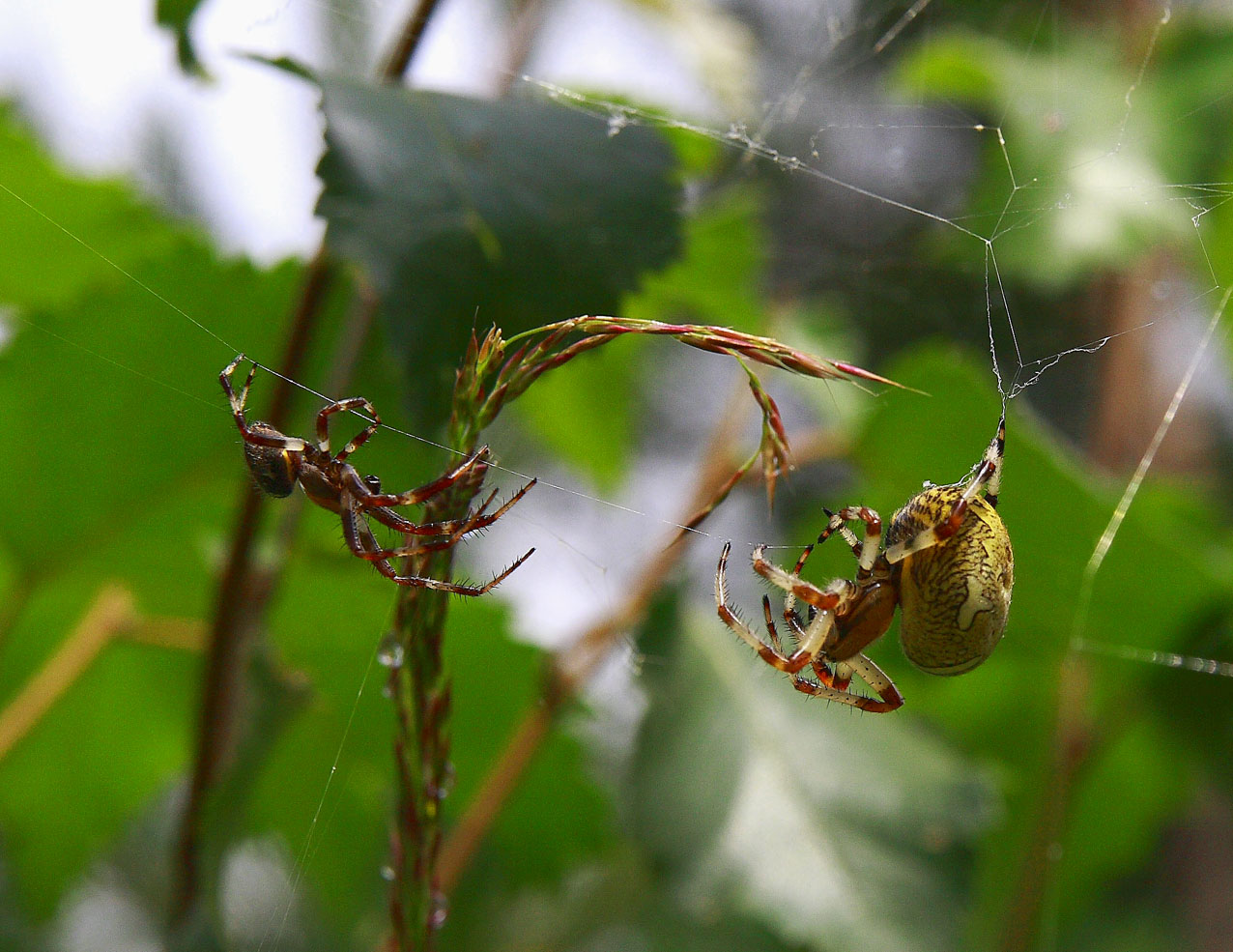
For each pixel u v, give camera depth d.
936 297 0.45
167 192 0.42
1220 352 0.43
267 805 0.41
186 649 0.41
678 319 0.42
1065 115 0.42
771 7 0.48
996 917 0.41
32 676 0.41
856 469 0.41
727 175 0.43
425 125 0.37
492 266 0.37
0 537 0.40
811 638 0.37
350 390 0.40
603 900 0.43
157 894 0.46
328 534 0.40
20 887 0.41
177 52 0.38
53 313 0.39
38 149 0.39
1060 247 0.42
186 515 0.40
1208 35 0.42
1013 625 0.41
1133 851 0.42
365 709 0.41
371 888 0.41
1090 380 0.43
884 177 0.46
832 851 0.40
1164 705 0.41
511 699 0.40
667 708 0.40
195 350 0.39
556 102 0.38
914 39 0.44
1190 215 0.41
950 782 0.40
